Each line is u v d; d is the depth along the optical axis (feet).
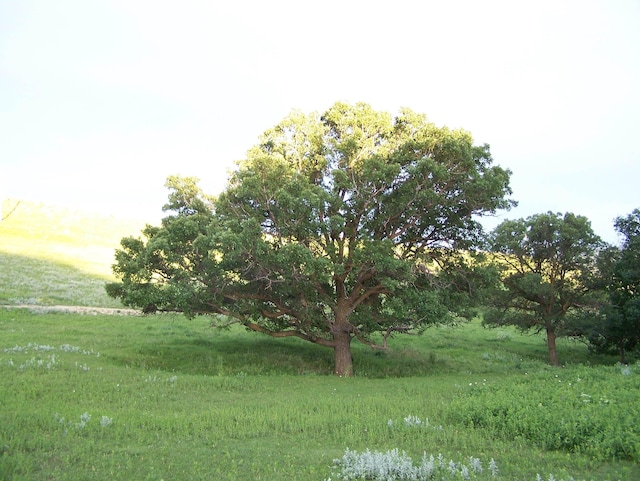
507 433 35.04
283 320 85.66
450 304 81.35
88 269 184.44
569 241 112.98
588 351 132.87
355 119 75.82
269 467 27.76
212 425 37.14
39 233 242.99
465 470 26.43
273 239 74.79
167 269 78.74
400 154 73.87
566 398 42.96
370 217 73.46
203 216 79.10
